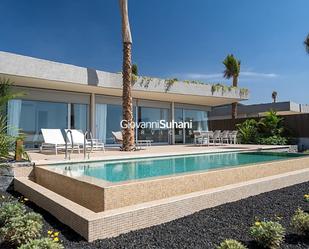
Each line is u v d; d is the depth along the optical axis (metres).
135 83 14.66
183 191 5.87
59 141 11.66
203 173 6.30
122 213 4.06
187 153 11.80
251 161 9.95
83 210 4.19
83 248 3.57
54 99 14.31
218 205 5.45
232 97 18.22
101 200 4.78
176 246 3.67
